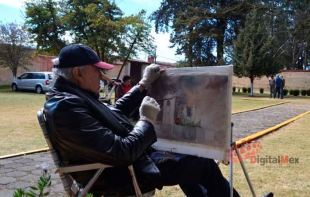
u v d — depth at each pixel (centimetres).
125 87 789
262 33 2552
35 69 2714
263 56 2473
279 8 3369
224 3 3189
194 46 3244
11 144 549
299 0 3441
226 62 2891
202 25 3131
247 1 3022
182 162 200
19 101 1425
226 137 186
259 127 796
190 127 200
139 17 2336
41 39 2236
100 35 2205
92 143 161
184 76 206
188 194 213
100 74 192
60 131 161
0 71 2581
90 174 180
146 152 211
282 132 711
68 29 2253
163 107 214
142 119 181
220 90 188
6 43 2425
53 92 178
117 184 183
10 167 410
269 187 343
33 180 360
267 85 3481
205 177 207
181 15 3156
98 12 2227
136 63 3138
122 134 185
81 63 181
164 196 313
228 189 211
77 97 170
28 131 680
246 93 3038
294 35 3588
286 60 4338
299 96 2719
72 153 170
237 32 3116
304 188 341
